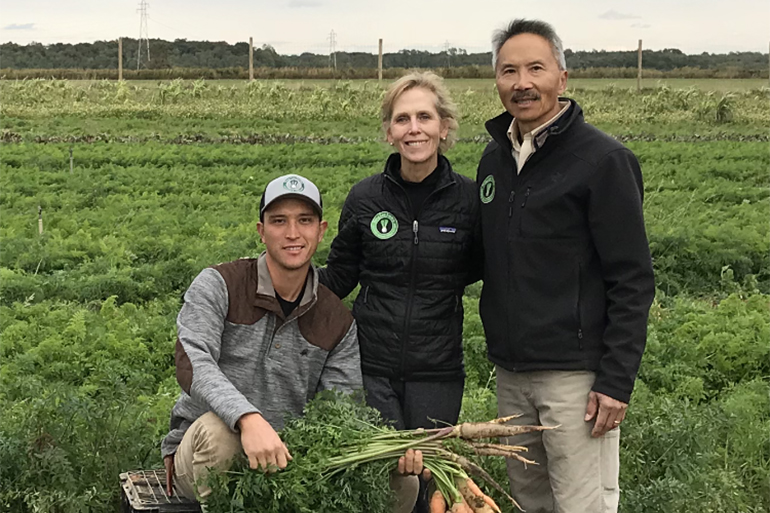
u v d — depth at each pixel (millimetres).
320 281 3148
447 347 2990
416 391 2984
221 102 25312
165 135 18406
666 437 3463
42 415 3316
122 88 24594
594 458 2818
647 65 67188
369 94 26766
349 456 2600
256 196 11281
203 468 2650
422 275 2951
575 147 2727
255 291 2789
